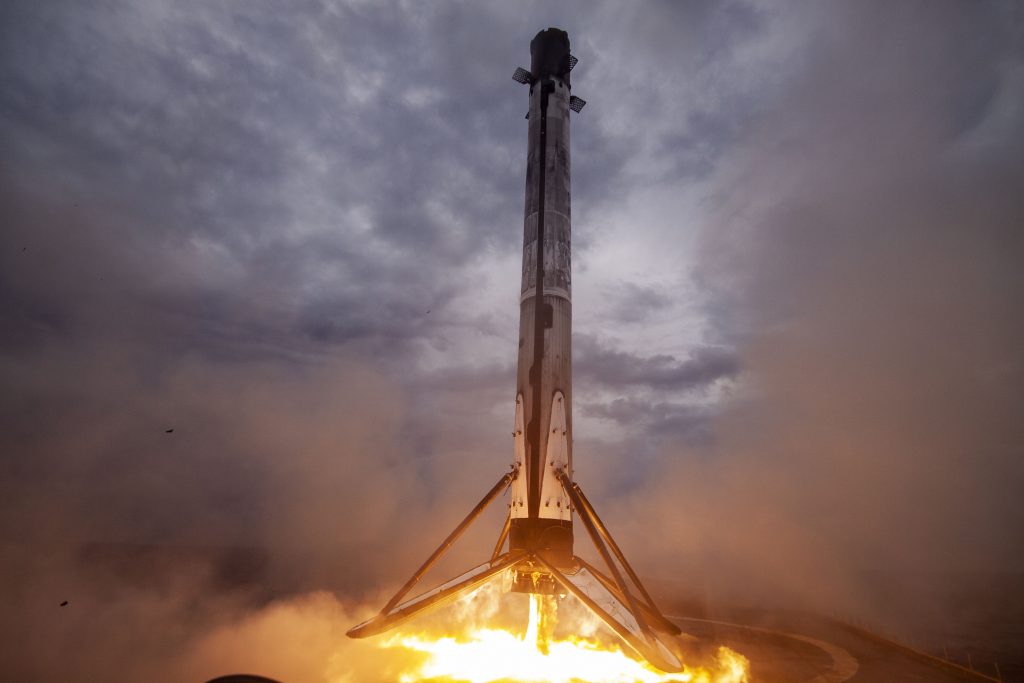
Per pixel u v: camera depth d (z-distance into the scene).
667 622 16.17
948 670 18.31
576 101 21.19
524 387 17.34
